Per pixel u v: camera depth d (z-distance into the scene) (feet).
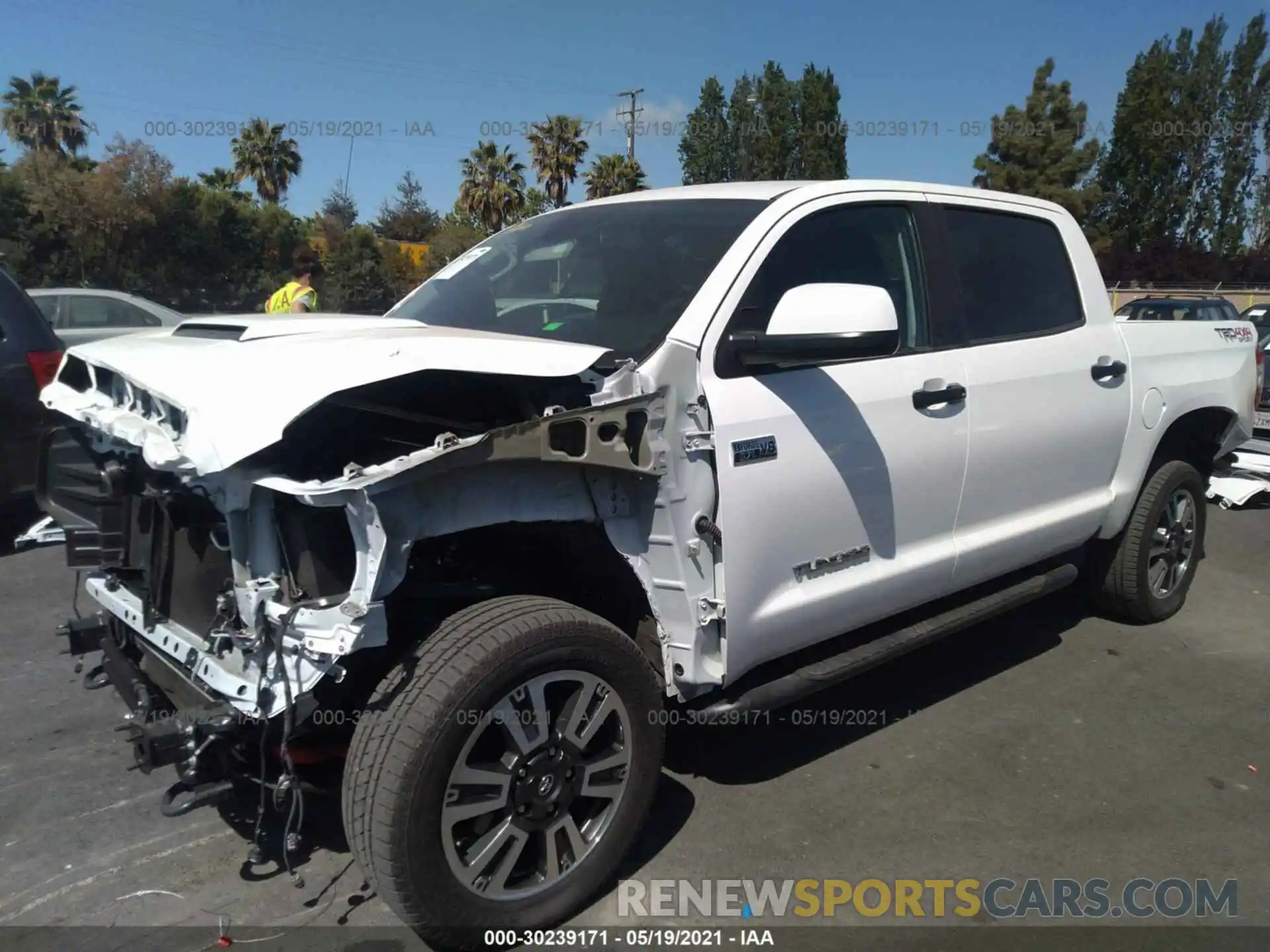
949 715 13.05
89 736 12.20
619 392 8.55
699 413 9.12
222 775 7.98
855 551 10.59
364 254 115.85
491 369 8.04
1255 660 15.03
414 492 7.48
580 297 10.61
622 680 8.63
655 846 10.00
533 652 7.93
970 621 12.39
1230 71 176.96
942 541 11.76
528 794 8.26
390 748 7.45
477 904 8.03
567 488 8.42
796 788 11.16
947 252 12.21
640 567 8.98
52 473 10.69
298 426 7.73
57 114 135.44
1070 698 13.64
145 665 9.43
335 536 7.63
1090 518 14.14
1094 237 135.33
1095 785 11.34
